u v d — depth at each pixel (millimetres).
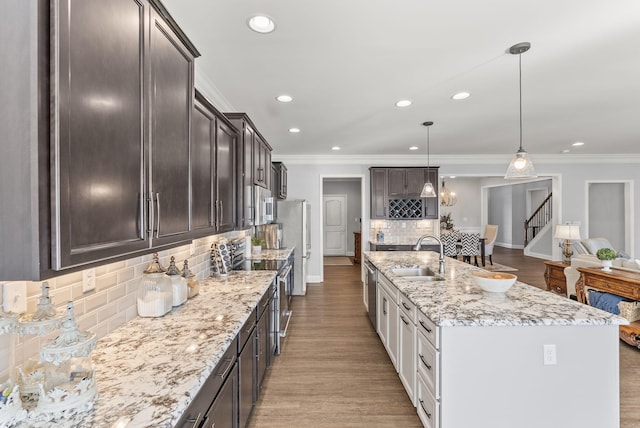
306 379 2627
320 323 3982
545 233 8797
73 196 792
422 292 2166
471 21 1837
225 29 1909
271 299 2842
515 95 3031
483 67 2438
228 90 2877
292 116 3668
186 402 941
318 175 6305
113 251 950
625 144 5297
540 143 5230
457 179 10547
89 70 849
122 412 876
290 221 5387
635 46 2131
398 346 2537
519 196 10859
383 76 2590
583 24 1870
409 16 1784
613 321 1604
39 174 719
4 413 811
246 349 1850
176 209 1387
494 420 1643
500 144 5289
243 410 1776
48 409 853
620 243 7398
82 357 927
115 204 961
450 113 3582
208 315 1715
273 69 2455
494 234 8125
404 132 4445
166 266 2047
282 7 1699
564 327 1638
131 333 1458
